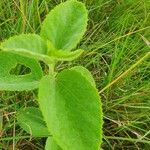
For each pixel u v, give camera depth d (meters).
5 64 0.19
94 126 0.17
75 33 0.19
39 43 0.17
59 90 0.17
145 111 0.33
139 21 0.38
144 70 0.34
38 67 0.20
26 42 0.17
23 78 0.20
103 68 0.34
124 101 0.33
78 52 0.17
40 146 0.30
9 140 0.29
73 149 0.17
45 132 0.22
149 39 0.37
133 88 0.33
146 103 0.32
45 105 0.16
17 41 0.17
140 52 0.36
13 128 0.29
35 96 0.30
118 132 0.32
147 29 0.37
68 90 0.17
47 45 0.17
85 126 0.17
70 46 0.19
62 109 0.17
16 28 0.33
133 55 0.35
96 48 0.34
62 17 0.19
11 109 0.30
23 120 0.23
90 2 0.38
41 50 0.17
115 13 0.38
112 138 0.29
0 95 0.30
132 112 0.33
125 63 0.34
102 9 0.38
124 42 0.35
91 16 0.38
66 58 0.17
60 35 0.19
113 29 0.37
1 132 0.28
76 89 0.17
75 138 0.17
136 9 0.39
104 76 0.33
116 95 0.33
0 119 0.29
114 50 0.34
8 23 0.34
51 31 0.19
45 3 0.33
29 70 0.31
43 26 0.19
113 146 0.31
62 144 0.17
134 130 0.32
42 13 0.35
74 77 0.17
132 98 0.33
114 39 0.32
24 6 0.34
